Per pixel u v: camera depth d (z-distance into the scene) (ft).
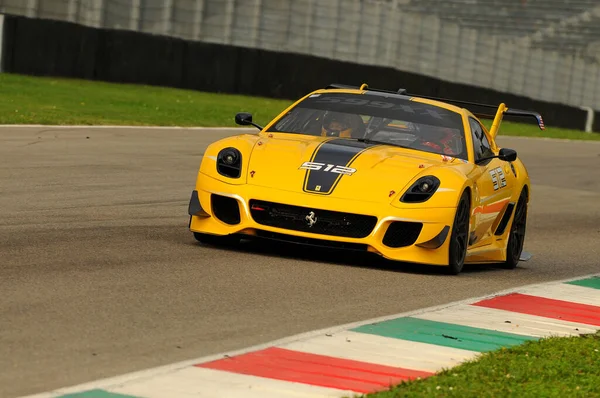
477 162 98.32
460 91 399.44
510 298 82.43
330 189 86.07
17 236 88.43
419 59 388.16
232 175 88.58
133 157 166.91
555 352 62.23
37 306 61.52
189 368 50.83
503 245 107.04
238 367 51.90
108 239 91.76
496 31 486.38
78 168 145.89
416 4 501.97
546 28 482.28
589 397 52.01
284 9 354.95
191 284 73.41
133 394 45.47
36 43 273.54
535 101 423.64
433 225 86.43
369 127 98.32
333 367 53.83
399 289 80.33
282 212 86.22
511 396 50.19
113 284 70.69
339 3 368.07
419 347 60.64
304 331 61.93
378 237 85.15
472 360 58.08
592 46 473.26
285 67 335.47
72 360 50.44
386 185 86.79
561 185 213.66
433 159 93.81
